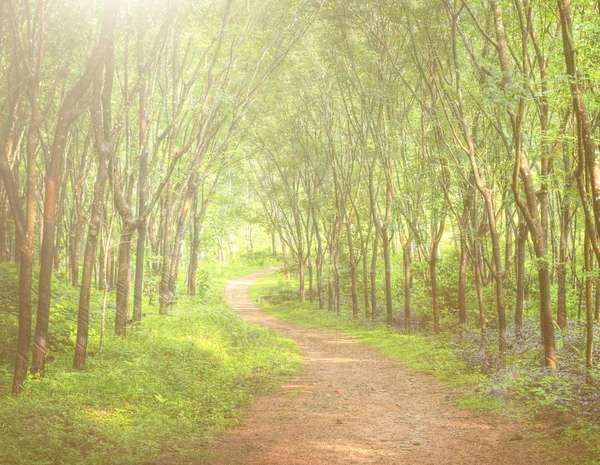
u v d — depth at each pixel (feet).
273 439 27.58
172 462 23.25
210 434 28.12
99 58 33.68
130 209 53.52
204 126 64.49
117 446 24.40
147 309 76.95
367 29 72.64
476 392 37.55
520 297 54.85
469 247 63.00
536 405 31.22
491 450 25.18
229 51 63.52
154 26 55.16
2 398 29.73
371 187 85.76
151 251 98.37
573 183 39.63
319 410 34.60
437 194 65.31
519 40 46.44
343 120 97.96
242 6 63.98
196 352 49.80
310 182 117.08
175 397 34.83
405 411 34.17
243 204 166.61
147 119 59.98
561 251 56.39
